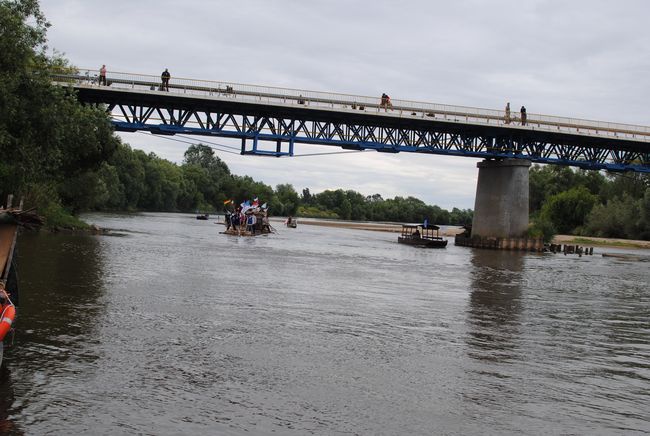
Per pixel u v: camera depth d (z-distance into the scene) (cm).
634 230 11600
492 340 1792
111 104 6259
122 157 13800
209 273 3045
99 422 1005
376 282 3139
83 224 5950
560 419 1138
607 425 1119
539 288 3291
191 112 6444
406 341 1716
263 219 8500
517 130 7362
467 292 2920
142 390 1169
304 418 1075
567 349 1727
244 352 1492
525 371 1457
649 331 2089
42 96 3581
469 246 7912
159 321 1781
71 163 5381
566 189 15688
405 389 1269
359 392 1233
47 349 1405
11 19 3266
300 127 6900
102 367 1296
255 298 2322
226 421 1041
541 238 7638
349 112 6594
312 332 1767
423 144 7475
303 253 4984
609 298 2983
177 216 13775
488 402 1212
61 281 2403
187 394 1163
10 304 1232
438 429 1056
